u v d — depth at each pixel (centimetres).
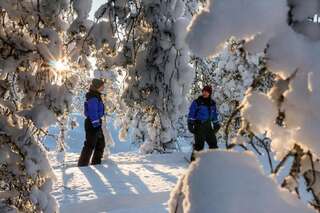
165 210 645
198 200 149
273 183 153
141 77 1085
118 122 1440
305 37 153
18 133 489
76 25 517
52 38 480
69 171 941
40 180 491
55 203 496
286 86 161
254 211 144
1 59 472
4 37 476
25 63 479
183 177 172
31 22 482
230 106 1410
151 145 1377
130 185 805
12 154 486
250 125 163
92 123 1038
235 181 150
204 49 146
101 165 1030
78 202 686
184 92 1180
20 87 487
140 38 809
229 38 148
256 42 153
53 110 485
